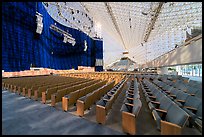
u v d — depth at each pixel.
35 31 18.12
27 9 16.72
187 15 14.74
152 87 6.85
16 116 4.00
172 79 12.36
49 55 23.31
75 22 32.34
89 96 4.61
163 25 18.61
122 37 32.03
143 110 4.68
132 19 17.48
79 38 34.78
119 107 5.05
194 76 17.86
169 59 18.44
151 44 33.31
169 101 3.74
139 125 3.53
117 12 16.14
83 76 21.52
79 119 3.85
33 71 17.89
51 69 23.70
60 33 26.81
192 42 12.30
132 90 6.57
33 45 17.92
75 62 33.34
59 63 27.45
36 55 18.56
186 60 13.37
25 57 16.42
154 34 25.12
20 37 15.66
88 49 39.25
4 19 13.60
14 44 14.78
